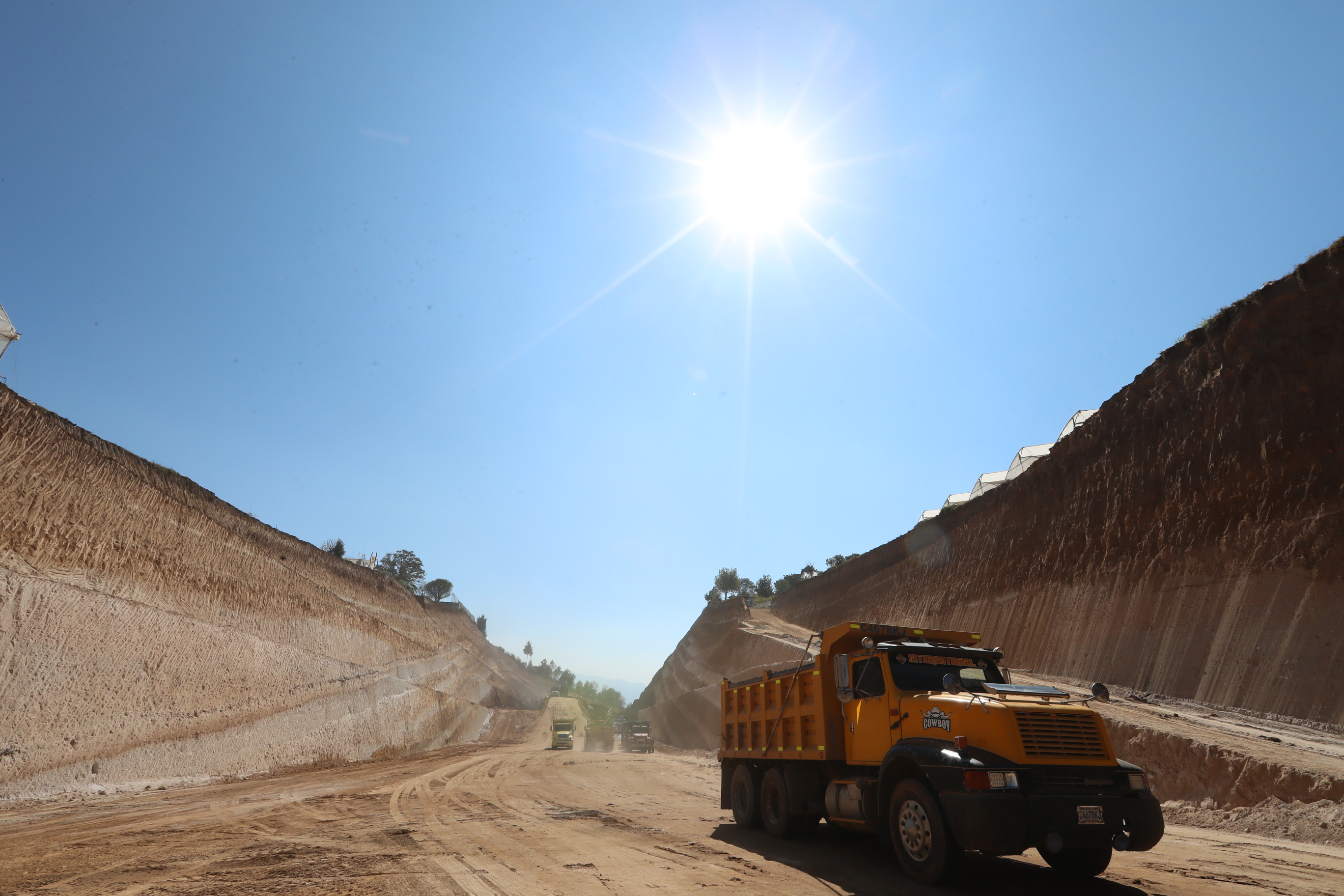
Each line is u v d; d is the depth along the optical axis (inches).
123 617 1216.2
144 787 983.0
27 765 909.8
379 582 2869.1
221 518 1715.1
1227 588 971.3
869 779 362.0
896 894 288.5
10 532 1067.3
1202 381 1151.6
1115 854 389.4
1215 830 525.0
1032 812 276.1
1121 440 1347.2
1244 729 711.1
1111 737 741.3
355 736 1916.8
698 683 3545.8
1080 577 1339.8
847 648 410.9
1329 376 924.6
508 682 5521.7
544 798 695.1
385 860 364.2
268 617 1771.7
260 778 1161.4
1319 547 858.1
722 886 300.8
